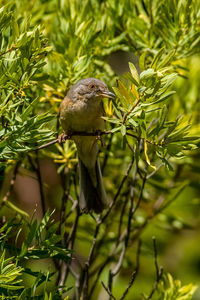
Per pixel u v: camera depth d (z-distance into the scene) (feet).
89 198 28.55
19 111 24.67
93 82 28.07
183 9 29.07
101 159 34.42
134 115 20.68
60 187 41.22
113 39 31.24
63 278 28.53
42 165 41.57
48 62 29.27
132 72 20.42
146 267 42.98
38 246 21.36
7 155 21.36
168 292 26.21
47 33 31.58
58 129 30.19
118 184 34.81
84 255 37.40
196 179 37.96
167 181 37.65
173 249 46.65
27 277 32.53
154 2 31.94
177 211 42.78
